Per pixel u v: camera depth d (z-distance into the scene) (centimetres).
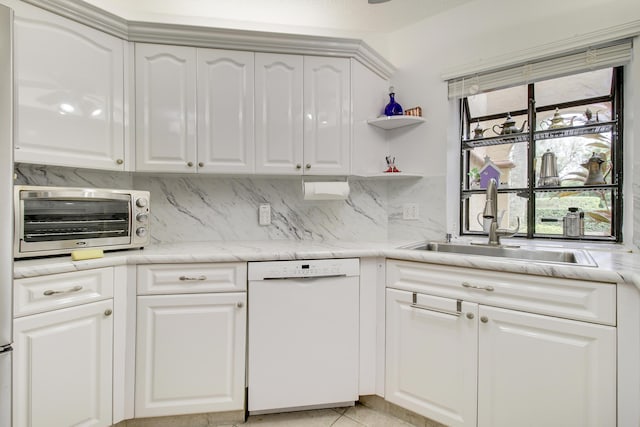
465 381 131
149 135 162
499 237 174
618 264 113
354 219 216
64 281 121
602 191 167
